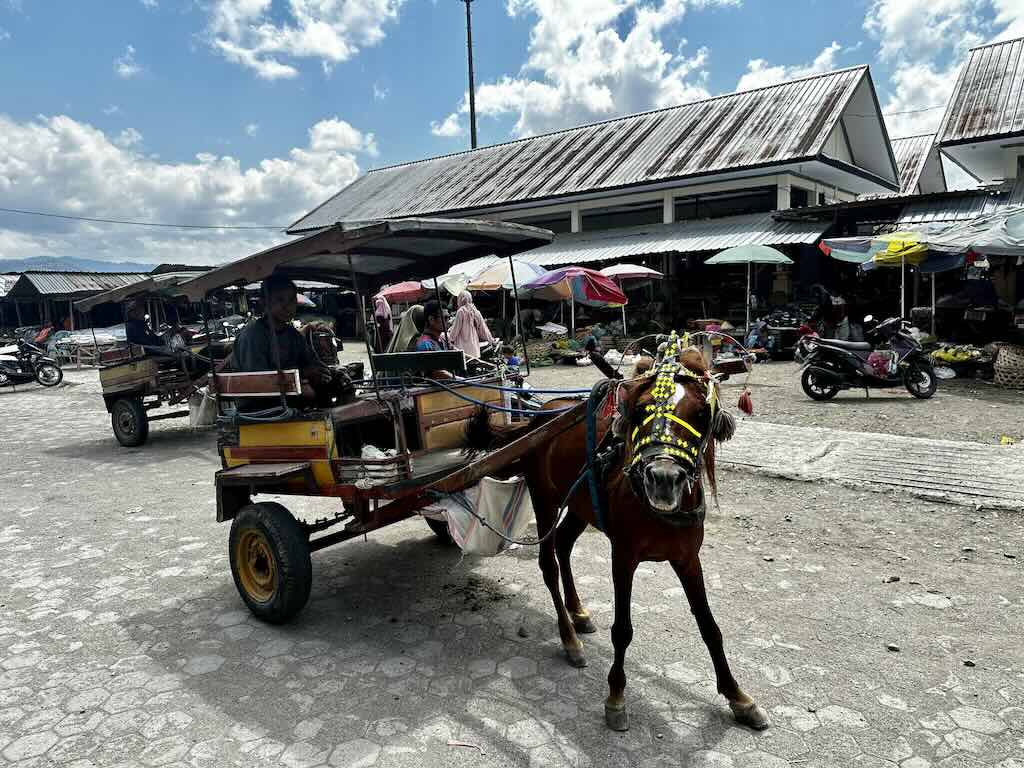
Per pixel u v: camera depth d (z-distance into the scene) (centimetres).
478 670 408
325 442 462
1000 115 1842
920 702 364
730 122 2548
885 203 1883
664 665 407
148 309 1417
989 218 1391
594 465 371
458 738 343
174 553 622
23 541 662
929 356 1225
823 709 360
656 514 327
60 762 331
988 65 2069
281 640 452
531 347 2164
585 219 2820
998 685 377
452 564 578
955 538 580
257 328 512
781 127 2338
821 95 2439
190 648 443
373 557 599
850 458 802
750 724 345
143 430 1118
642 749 332
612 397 377
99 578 567
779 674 393
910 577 516
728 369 381
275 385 479
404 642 445
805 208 2023
